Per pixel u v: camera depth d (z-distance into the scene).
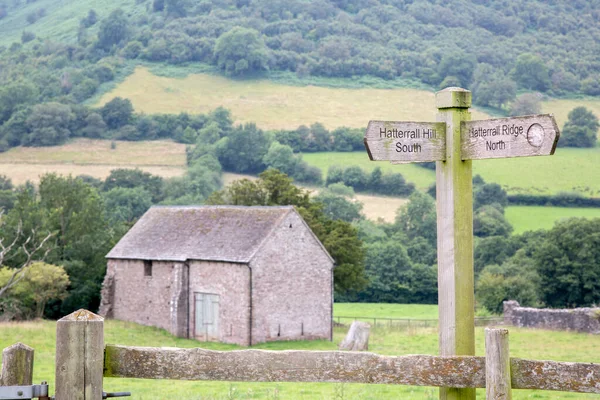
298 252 68.94
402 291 132.12
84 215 85.56
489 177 198.38
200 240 71.88
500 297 96.62
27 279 73.00
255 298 65.81
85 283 82.38
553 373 10.49
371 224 167.00
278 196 94.88
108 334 67.12
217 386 33.78
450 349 12.54
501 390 10.48
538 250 101.88
